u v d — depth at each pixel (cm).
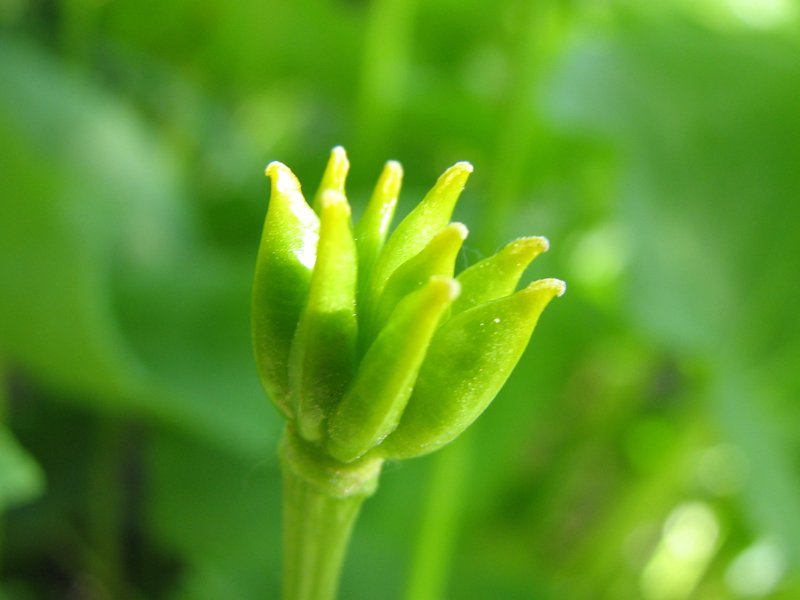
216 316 15
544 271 17
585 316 18
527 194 21
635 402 20
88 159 16
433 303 6
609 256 21
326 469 7
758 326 16
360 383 6
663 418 20
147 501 15
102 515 16
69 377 13
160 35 20
